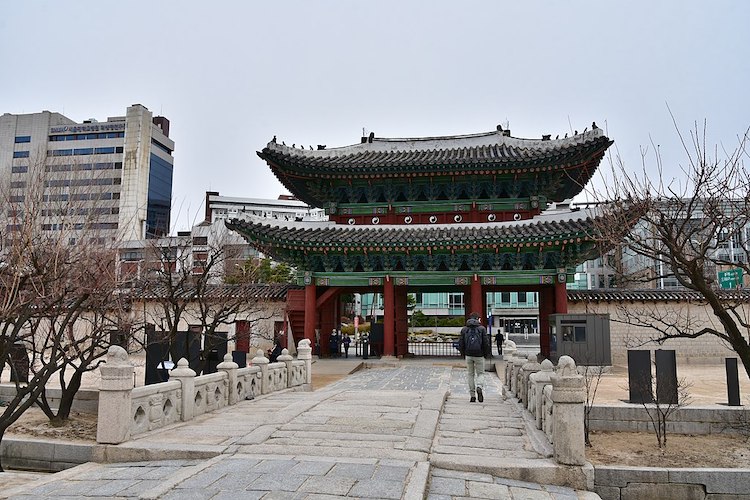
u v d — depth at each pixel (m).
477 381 16.38
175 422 12.77
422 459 9.75
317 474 8.84
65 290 12.85
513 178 33.97
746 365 12.95
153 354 17.92
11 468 12.25
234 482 8.47
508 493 8.66
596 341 26.44
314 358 33.34
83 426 14.01
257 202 109.62
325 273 34.12
